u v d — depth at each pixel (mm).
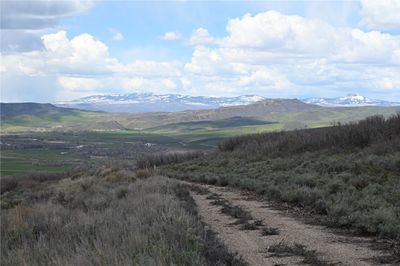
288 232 11953
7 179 66875
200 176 36281
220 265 7777
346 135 38656
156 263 6848
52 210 14898
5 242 10344
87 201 18875
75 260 7477
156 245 7809
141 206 13383
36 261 8305
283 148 48000
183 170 53469
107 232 9438
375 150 29609
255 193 22594
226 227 13086
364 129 38094
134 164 83438
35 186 55562
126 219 11648
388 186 15789
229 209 16297
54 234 10867
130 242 8211
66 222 12289
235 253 8898
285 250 9711
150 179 31703
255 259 9148
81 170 73625
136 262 7023
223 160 52781
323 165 27031
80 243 8930
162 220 10734
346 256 9148
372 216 11680
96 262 7273
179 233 9008
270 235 11664
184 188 24781
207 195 22781
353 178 19062
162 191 20922
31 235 11000
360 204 13594
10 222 12773
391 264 8430
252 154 52469
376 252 9375
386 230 10648
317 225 12789
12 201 29781
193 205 17141
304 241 10742
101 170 50969
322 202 15047
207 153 77938
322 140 41938
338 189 17328
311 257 9055
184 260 7172
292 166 32750
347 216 12586
